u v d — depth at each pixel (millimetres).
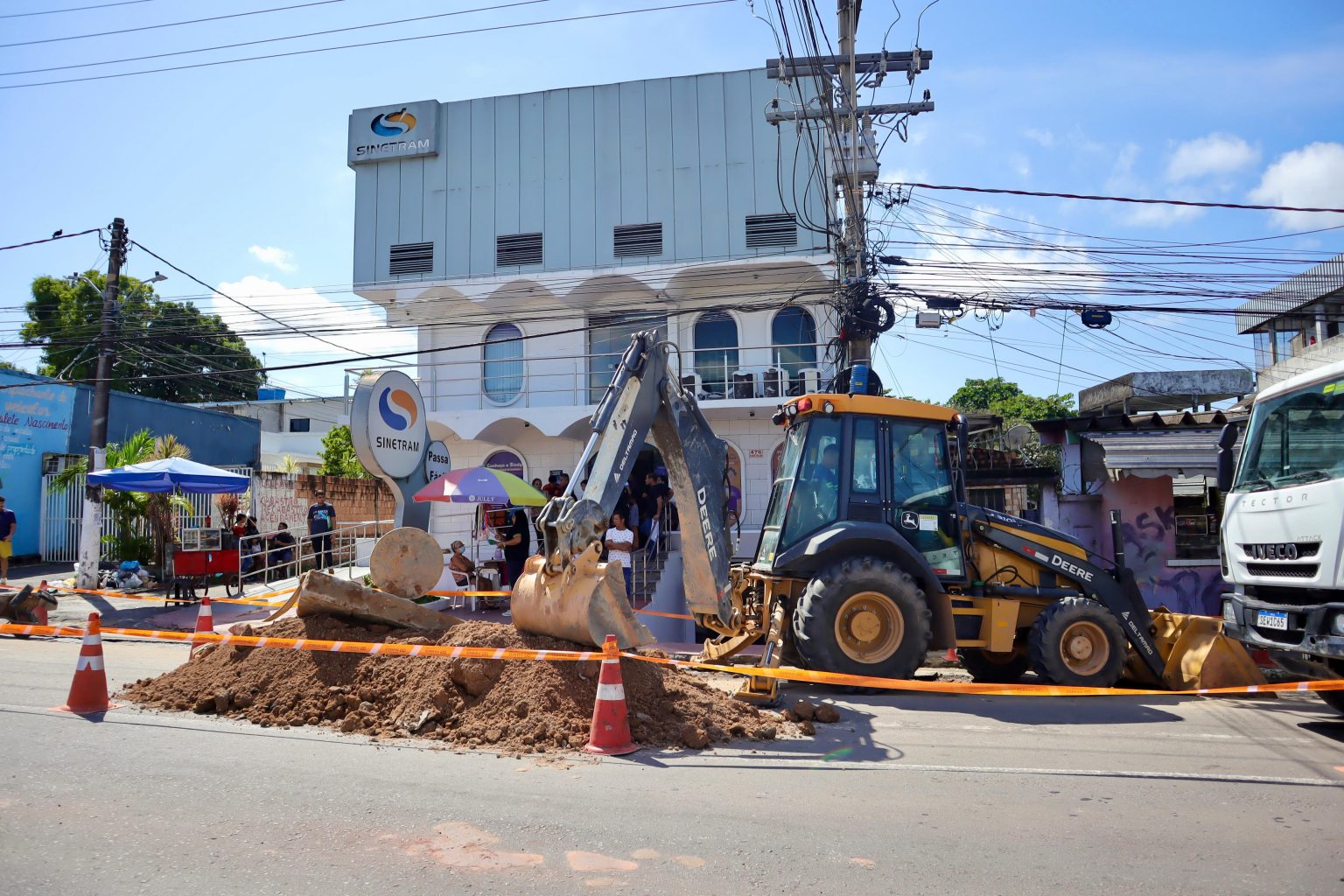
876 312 14383
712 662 9086
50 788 4832
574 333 19047
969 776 5512
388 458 14109
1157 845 4250
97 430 17344
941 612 8875
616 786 5051
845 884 3695
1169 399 17734
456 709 6387
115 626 13125
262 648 7383
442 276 19203
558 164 19000
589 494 7266
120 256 17719
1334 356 18984
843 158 14023
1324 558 6500
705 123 18547
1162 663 9273
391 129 19547
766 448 17906
